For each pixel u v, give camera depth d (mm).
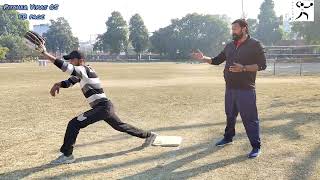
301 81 19859
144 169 5273
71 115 10000
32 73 32750
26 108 11328
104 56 90688
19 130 8062
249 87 5684
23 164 5586
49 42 103312
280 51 53000
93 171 5215
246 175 4949
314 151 5984
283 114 9352
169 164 5480
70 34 104938
